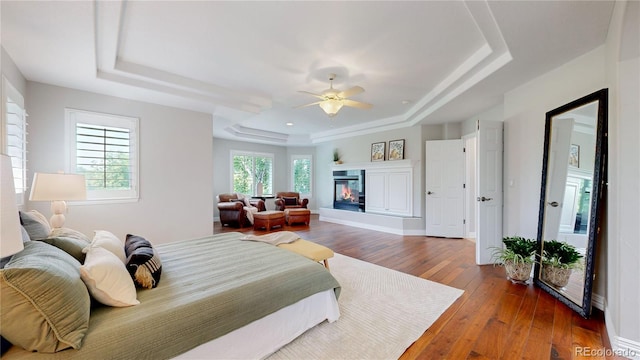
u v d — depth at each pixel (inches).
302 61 120.3
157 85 135.0
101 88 131.0
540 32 84.9
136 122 148.3
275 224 250.4
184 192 164.9
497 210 141.3
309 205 355.3
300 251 104.3
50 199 92.3
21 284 40.2
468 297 101.7
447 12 84.6
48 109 125.0
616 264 71.6
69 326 43.1
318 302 81.2
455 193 210.7
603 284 87.4
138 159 148.7
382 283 115.5
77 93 131.9
